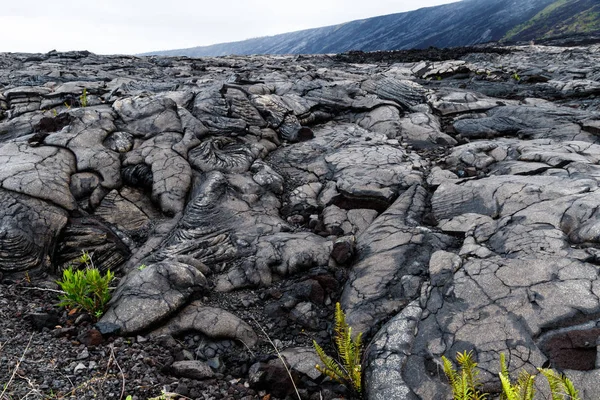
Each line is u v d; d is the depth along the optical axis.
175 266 4.20
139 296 3.86
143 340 3.61
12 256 4.43
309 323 4.08
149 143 6.59
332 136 8.32
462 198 5.27
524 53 20.50
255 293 4.55
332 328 4.02
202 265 4.66
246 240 5.16
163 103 7.33
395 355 3.29
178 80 13.29
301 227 5.68
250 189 6.08
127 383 3.08
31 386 2.87
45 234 4.75
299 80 11.88
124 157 6.30
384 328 3.59
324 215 5.78
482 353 3.07
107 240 5.08
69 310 3.95
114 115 7.04
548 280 3.44
